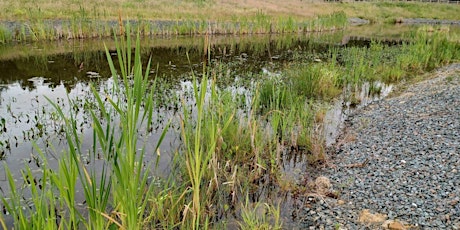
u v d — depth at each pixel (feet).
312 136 26.50
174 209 16.81
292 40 83.15
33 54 56.80
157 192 18.35
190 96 36.68
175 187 17.94
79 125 27.76
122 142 10.64
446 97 34.40
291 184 20.79
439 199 18.29
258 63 56.03
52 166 21.31
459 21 143.23
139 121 28.99
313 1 153.58
